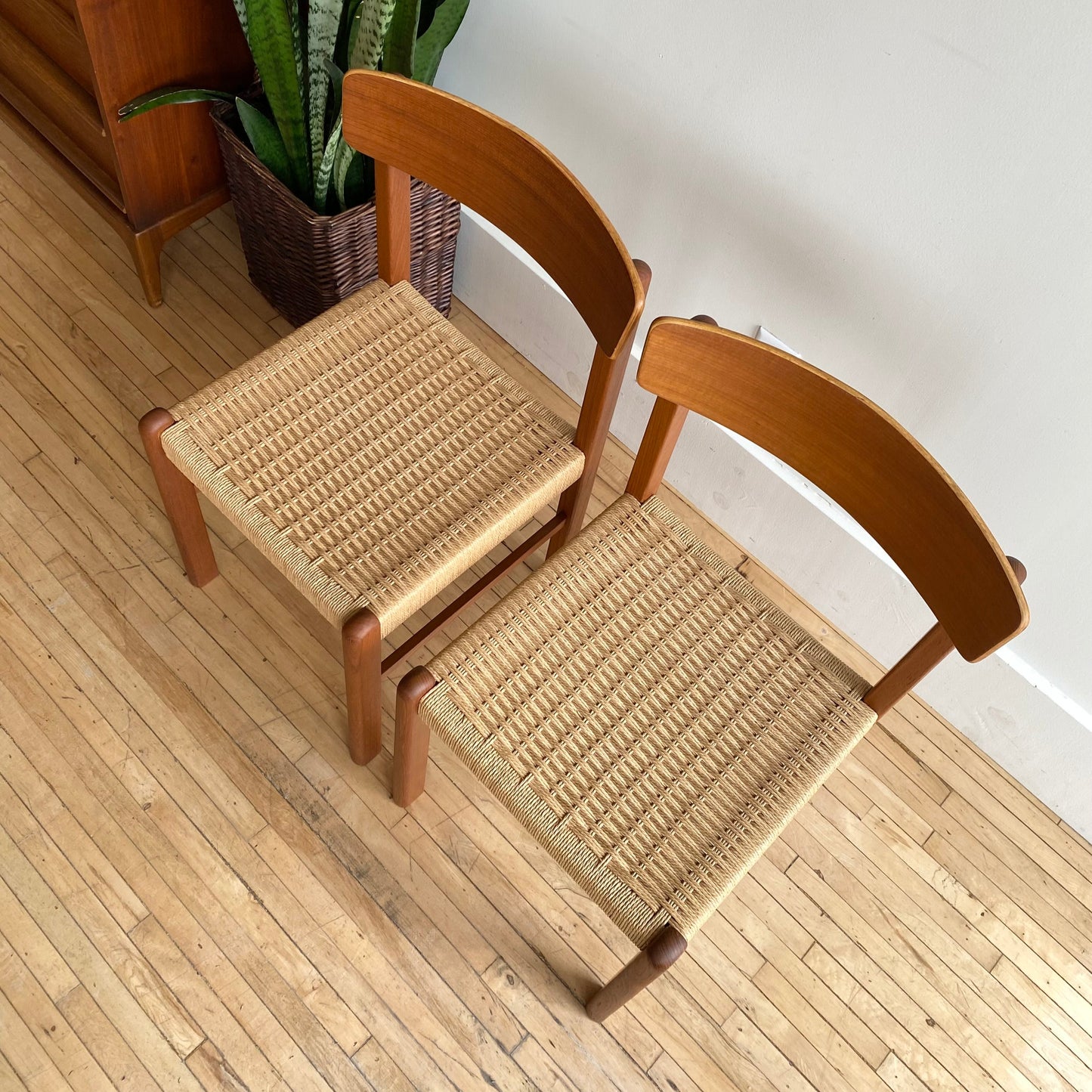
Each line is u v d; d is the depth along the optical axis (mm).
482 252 1810
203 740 1534
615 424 1866
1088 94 972
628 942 1470
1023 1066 1445
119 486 1713
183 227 1810
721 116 1311
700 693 1212
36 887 1410
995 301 1190
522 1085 1367
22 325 1840
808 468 1133
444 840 1510
